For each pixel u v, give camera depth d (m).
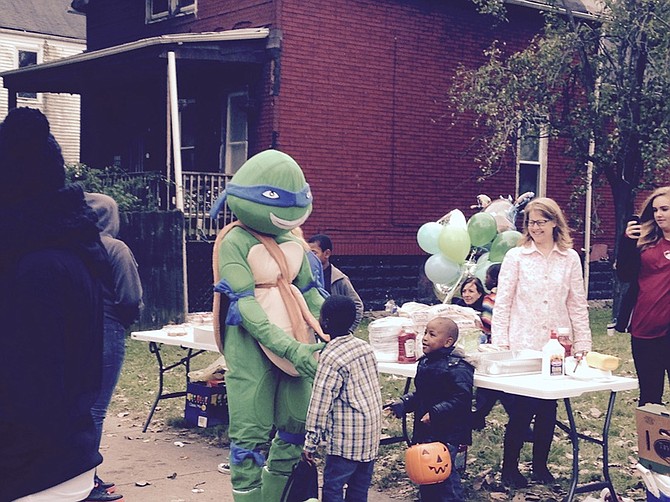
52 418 2.71
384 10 16.33
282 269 5.53
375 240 16.36
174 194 15.19
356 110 16.09
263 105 15.55
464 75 17.02
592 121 15.15
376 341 6.15
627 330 6.30
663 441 4.67
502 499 5.86
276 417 5.47
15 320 2.71
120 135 20.75
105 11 21.38
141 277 14.50
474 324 6.10
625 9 14.62
